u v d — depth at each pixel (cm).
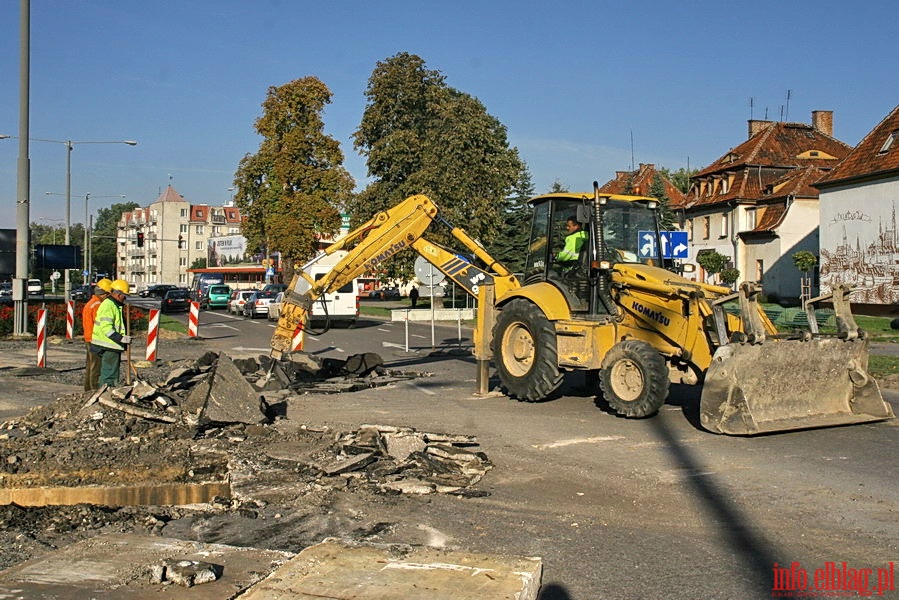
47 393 1369
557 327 1194
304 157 5509
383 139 4603
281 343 1363
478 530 616
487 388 1343
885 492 709
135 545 557
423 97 4638
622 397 1080
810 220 4853
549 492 721
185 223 14625
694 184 5894
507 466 819
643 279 1108
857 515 643
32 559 538
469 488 734
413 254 4466
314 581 415
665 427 1022
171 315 4966
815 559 548
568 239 1238
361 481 750
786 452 870
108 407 992
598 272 1166
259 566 515
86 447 860
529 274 1328
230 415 979
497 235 4519
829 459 836
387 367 1797
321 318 3275
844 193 3853
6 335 2617
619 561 547
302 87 5478
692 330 1042
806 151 5438
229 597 461
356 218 4734
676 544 580
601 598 485
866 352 1041
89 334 1296
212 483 730
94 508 674
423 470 786
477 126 4231
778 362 970
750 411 930
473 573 426
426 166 4272
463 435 966
